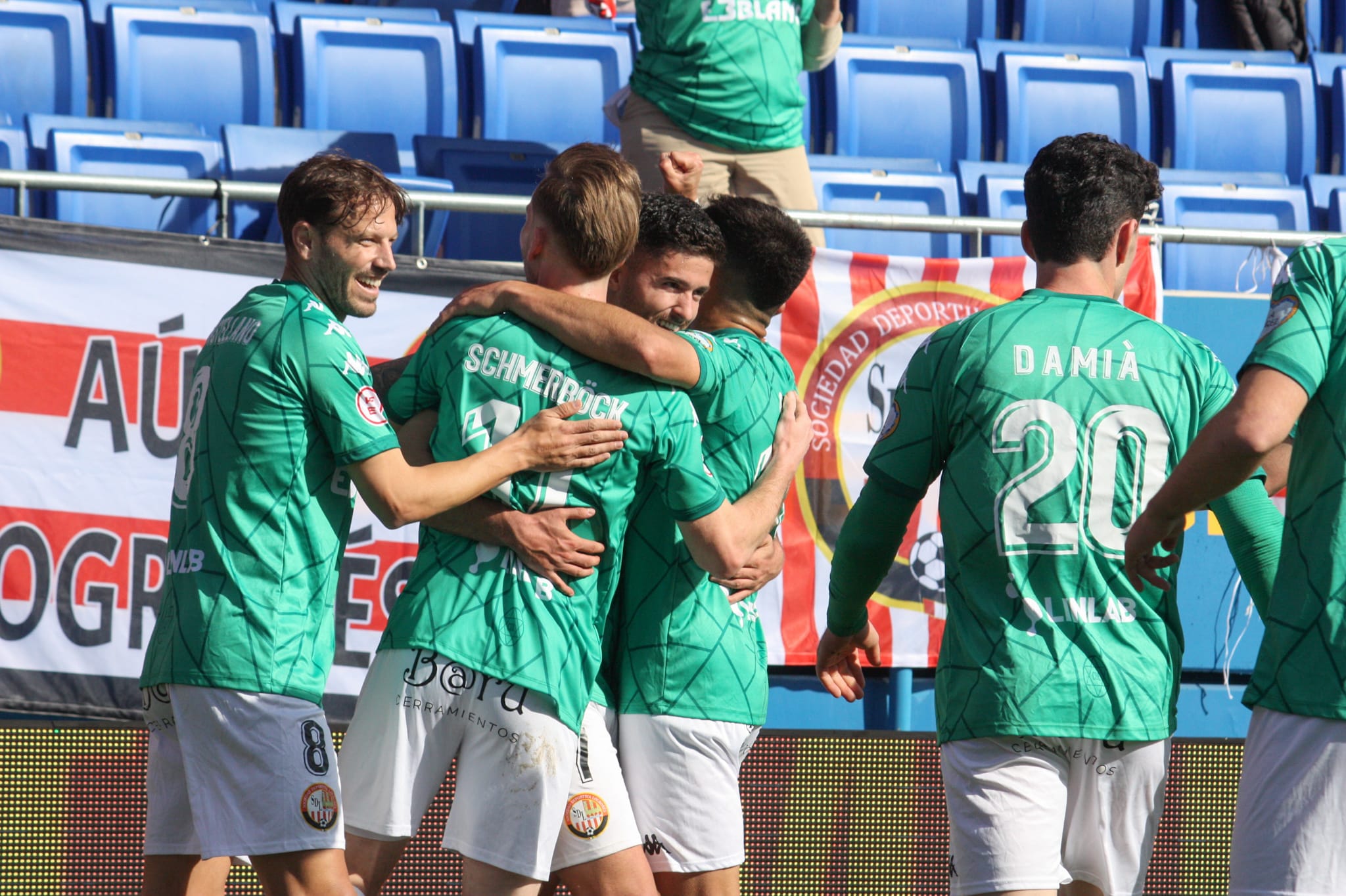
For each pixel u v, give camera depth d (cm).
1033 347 808
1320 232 1503
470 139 1923
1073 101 2297
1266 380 712
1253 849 732
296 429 810
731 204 952
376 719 789
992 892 776
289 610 816
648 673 888
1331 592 718
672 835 884
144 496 1216
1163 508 732
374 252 857
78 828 1184
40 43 1961
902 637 1382
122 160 1772
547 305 806
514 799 772
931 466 845
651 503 892
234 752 796
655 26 1672
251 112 2025
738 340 920
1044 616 786
